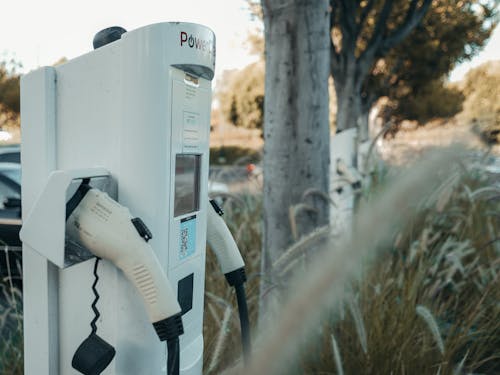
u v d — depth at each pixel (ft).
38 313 5.22
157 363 5.16
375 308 7.78
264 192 9.09
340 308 7.82
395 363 7.28
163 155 4.79
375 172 13.25
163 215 4.87
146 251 4.46
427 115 49.44
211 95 5.71
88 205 4.56
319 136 8.64
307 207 8.45
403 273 8.76
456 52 35.14
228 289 8.92
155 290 4.42
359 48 30.73
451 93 50.88
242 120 74.43
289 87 8.47
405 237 9.76
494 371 8.08
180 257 5.30
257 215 13.33
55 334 5.26
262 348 6.32
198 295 5.84
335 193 13.41
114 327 4.98
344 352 7.59
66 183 4.34
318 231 7.38
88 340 4.90
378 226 6.75
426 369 7.20
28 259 5.20
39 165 5.16
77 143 5.08
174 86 4.84
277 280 7.72
